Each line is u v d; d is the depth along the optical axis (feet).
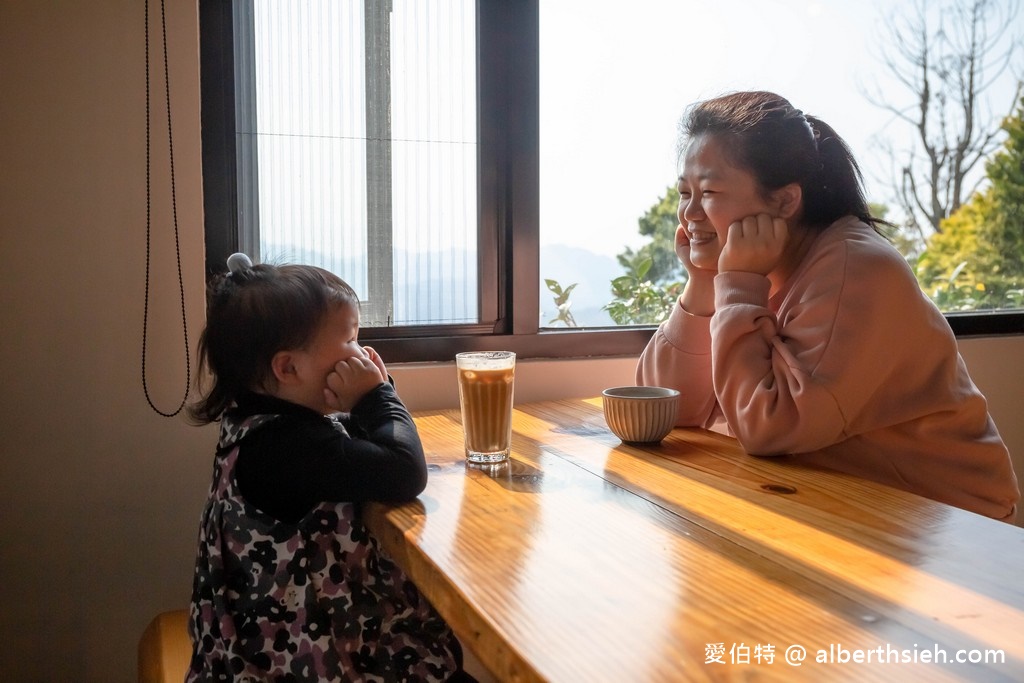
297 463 3.16
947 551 2.61
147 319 5.16
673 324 4.83
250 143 5.45
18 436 5.02
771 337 4.15
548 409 5.34
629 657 1.90
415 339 5.79
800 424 3.80
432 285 5.93
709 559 2.55
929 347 4.10
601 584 2.35
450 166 5.89
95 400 5.12
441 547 2.67
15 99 4.86
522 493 3.31
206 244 5.38
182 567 5.35
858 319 3.92
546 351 6.13
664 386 4.76
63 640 5.19
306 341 3.45
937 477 4.20
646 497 3.24
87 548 5.18
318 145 5.59
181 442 5.27
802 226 4.64
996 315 7.28
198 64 5.13
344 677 3.27
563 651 1.94
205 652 3.34
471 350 5.92
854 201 4.74
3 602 5.08
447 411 5.34
